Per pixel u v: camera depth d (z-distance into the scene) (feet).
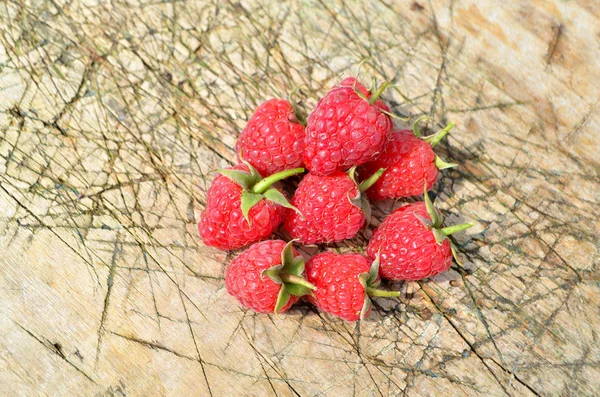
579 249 1.01
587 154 1.05
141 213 1.01
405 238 0.94
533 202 1.03
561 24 1.10
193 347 0.96
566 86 1.07
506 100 1.07
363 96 0.93
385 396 0.96
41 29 1.08
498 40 1.09
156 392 0.95
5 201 1.00
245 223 0.94
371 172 0.98
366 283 0.93
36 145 1.03
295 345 0.97
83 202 1.01
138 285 0.98
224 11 1.10
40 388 0.95
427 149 0.97
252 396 0.95
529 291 1.00
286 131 0.95
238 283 0.93
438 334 0.98
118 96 1.05
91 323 0.97
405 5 1.11
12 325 0.96
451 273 1.00
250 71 1.07
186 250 1.00
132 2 1.10
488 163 1.04
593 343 0.98
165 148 1.03
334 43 1.09
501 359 0.97
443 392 0.96
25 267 0.98
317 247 1.00
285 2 1.11
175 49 1.08
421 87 1.07
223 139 1.04
